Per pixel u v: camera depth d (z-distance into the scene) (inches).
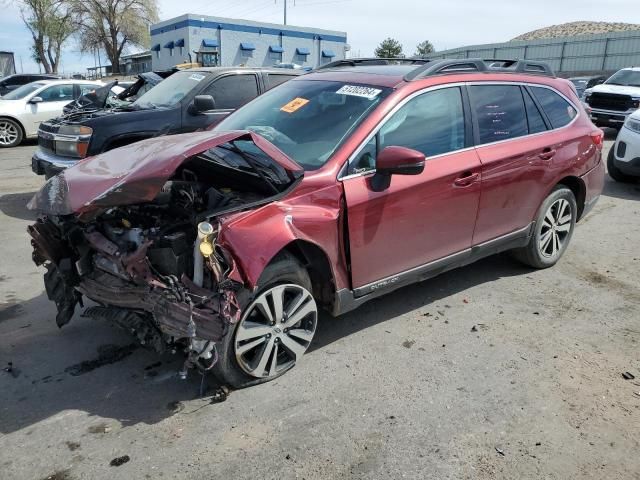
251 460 111.0
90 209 115.8
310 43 1752.0
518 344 158.2
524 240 197.9
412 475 108.0
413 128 157.9
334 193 138.5
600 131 220.7
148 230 122.3
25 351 150.9
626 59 1370.6
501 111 183.3
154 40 1790.1
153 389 134.0
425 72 165.8
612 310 181.0
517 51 1595.7
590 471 110.0
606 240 253.4
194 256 117.6
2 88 818.8
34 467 108.3
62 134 280.8
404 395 133.1
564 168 200.1
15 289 193.6
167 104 298.2
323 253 138.1
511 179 180.7
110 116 276.8
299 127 158.9
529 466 111.0
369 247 146.7
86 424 121.1
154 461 110.3
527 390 136.0
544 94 201.8
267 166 141.7
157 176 116.9
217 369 127.2
